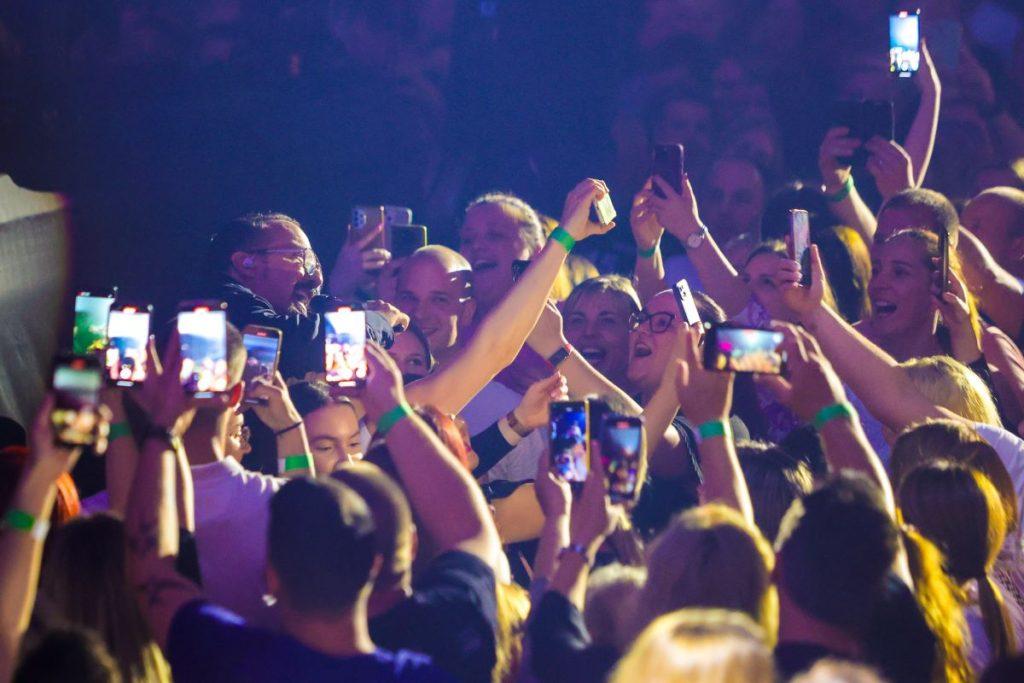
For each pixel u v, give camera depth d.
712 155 14.41
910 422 6.95
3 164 13.47
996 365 8.57
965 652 5.99
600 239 13.22
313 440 7.33
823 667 3.91
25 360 12.09
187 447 5.86
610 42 14.84
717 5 14.94
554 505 5.89
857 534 4.93
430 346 9.30
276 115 14.12
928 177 14.21
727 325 5.70
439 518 5.53
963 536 6.21
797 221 7.34
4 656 4.73
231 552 5.80
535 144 14.63
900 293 9.12
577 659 5.13
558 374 7.57
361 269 10.47
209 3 14.32
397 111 14.30
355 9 14.40
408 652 4.84
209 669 4.71
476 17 14.83
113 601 5.26
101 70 14.04
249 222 9.11
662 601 5.05
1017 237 10.59
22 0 13.87
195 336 5.39
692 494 7.82
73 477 7.84
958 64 15.01
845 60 15.13
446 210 14.30
